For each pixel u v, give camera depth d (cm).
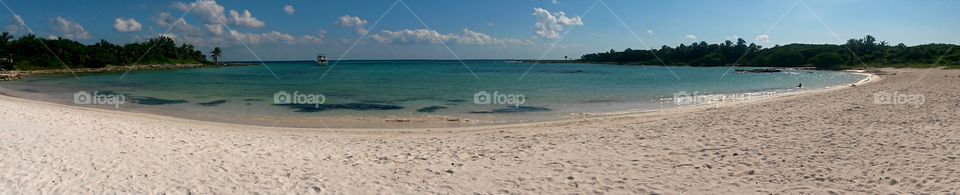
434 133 1273
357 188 716
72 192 646
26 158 780
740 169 803
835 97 2008
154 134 1073
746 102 2045
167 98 2528
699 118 1412
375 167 841
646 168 827
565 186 733
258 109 1977
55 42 7625
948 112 1315
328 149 991
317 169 817
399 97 2569
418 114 1797
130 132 1077
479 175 795
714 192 691
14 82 4362
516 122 1536
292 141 1084
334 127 1434
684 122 1334
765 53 11994
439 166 852
